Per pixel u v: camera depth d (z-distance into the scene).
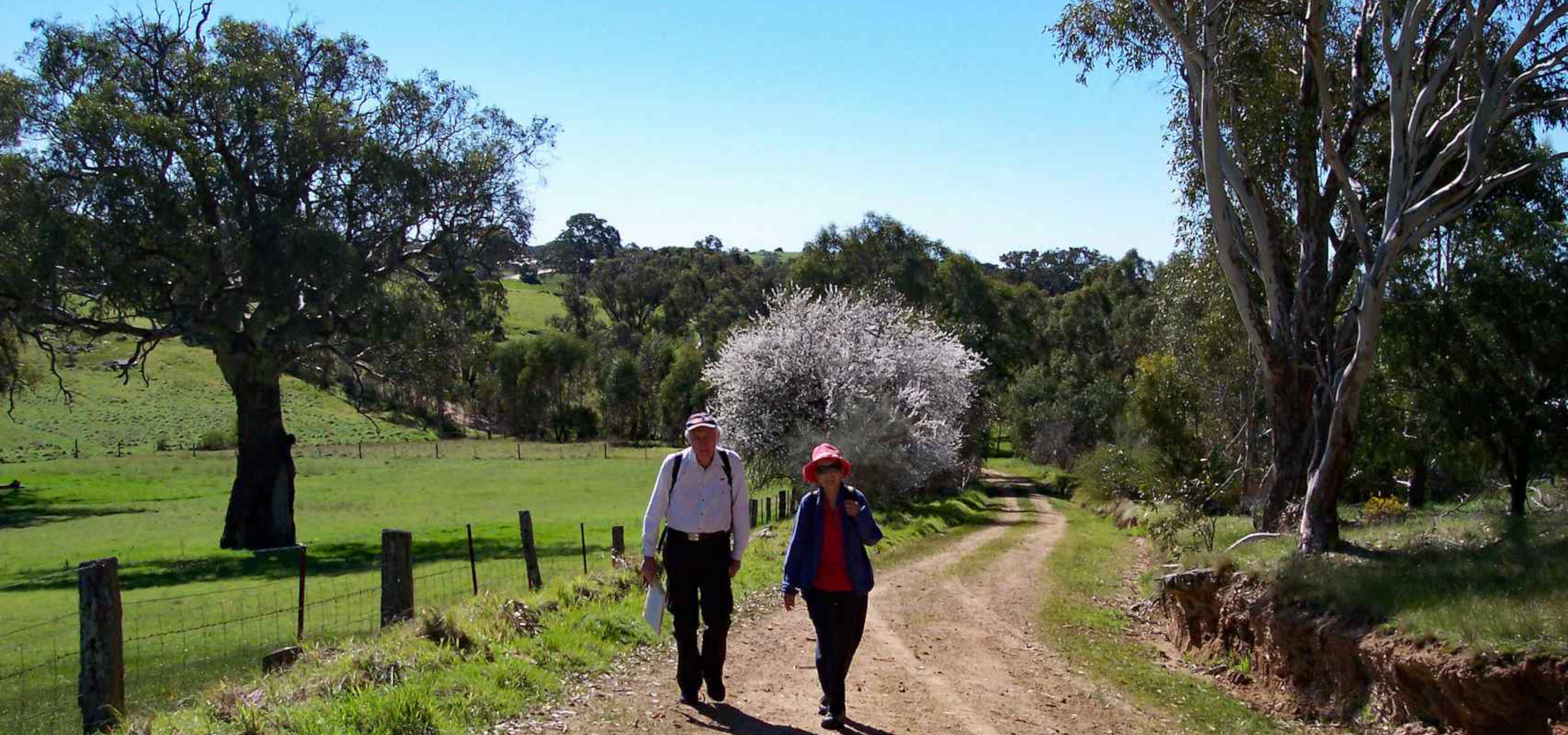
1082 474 49.56
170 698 8.63
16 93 25.69
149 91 27.45
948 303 68.50
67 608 17.94
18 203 25.11
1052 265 135.12
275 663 8.50
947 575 18.72
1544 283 16.89
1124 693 9.54
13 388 40.19
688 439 7.44
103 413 75.44
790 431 37.81
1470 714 7.24
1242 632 11.09
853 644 7.20
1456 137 14.01
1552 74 15.81
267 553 26.91
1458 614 7.93
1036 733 7.54
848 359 37.44
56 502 41.31
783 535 19.89
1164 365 31.83
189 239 25.30
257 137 26.95
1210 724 8.58
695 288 121.56
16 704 10.01
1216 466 28.67
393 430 82.94
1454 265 18.11
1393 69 13.59
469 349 32.16
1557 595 7.91
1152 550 24.11
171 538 31.08
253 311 29.69
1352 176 17.05
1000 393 70.81
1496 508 18.69
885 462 35.56
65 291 26.67
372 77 31.41
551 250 184.12
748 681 8.46
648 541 7.27
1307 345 15.43
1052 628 13.47
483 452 70.25
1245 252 15.96
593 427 89.75
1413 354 17.97
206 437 68.62
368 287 27.73
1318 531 13.05
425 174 29.20
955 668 9.82
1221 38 15.06
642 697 7.78
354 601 16.78
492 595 10.63
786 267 128.38
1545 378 17.19
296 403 86.88
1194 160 18.75
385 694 6.90
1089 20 17.52
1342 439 13.07
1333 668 9.16
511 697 7.37
